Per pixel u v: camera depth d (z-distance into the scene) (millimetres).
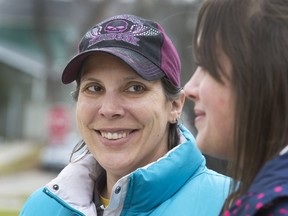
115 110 2754
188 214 2697
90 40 2836
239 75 1898
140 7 22656
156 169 2709
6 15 36750
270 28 1886
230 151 2008
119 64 2748
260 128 1884
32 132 38781
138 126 2797
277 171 1803
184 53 15945
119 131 2801
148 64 2758
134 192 2701
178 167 2754
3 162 28844
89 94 2840
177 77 2910
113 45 2777
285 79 1852
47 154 26500
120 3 25703
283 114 1854
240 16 1938
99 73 2779
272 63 1859
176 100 2945
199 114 2059
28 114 38812
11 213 13484
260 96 1872
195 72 2113
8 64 38062
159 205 2758
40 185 22656
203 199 2725
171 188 2762
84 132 2889
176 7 20922
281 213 1726
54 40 33312
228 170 2094
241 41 1910
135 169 2869
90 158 3025
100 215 2910
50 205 3000
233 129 1953
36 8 27578
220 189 2734
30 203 3082
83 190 2924
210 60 1966
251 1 1942
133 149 2816
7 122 39156
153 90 2809
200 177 2822
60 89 27375
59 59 30750
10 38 37562
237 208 1839
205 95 1988
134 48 2770
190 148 2812
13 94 39000
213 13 1995
